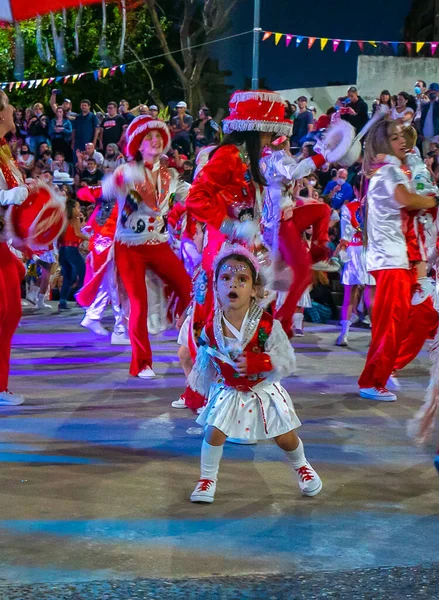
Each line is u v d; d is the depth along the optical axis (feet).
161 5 65.82
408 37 56.49
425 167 19.24
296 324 31.24
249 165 14.75
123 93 66.03
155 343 28.68
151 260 20.67
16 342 28.55
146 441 15.43
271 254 15.33
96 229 26.96
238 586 9.23
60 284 45.37
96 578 9.42
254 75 42.11
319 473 13.73
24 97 61.31
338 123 15.34
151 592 9.03
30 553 10.14
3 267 17.84
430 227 20.25
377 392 19.69
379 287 19.47
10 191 17.07
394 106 42.06
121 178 19.93
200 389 12.75
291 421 12.28
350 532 11.09
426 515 11.81
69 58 58.29
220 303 12.26
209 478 12.30
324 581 9.41
